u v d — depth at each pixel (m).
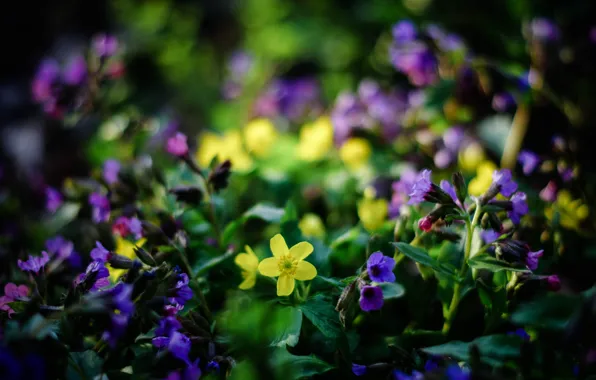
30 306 0.35
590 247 0.43
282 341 0.36
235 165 0.49
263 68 0.79
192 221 0.43
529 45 0.53
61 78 0.51
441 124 0.52
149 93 0.85
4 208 0.51
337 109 0.54
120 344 0.34
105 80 0.51
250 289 0.39
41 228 0.50
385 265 0.35
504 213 0.41
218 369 0.35
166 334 0.35
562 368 0.34
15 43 1.10
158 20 0.92
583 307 0.34
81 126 0.72
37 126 0.83
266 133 0.52
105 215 0.42
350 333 0.38
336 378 0.37
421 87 0.54
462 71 0.51
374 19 0.68
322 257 0.39
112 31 1.00
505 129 0.51
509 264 0.36
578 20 0.54
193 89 0.87
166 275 0.36
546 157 0.46
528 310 0.36
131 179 0.43
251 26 0.90
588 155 0.50
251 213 0.41
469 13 0.62
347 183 0.49
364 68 0.74
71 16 1.05
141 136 0.52
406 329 0.40
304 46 0.84
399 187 0.44
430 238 0.39
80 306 0.33
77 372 0.35
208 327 0.37
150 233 0.38
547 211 0.45
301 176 0.51
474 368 0.33
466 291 0.37
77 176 0.71
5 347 0.32
